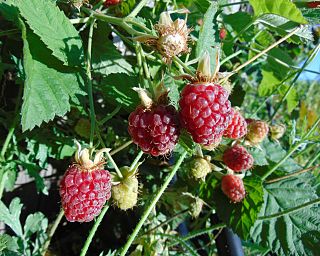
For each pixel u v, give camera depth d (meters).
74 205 0.13
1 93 0.19
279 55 0.25
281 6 0.17
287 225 0.21
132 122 0.12
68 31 0.15
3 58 0.18
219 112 0.12
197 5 0.20
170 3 0.22
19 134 0.18
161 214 0.21
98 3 0.17
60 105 0.14
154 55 0.16
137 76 0.17
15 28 0.18
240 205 0.20
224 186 0.19
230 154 0.18
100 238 0.23
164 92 0.13
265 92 0.28
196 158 0.18
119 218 0.23
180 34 0.14
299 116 0.34
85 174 0.13
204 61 0.13
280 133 0.24
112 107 0.20
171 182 0.21
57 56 0.14
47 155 0.19
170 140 0.12
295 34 0.18
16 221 0.18
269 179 0.22
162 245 0.19
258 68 0.32
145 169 0.20
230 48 0.22
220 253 0.20
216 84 0.13
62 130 0.19
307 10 0.19
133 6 0.19
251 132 0.19
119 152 0.20
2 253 0.16
